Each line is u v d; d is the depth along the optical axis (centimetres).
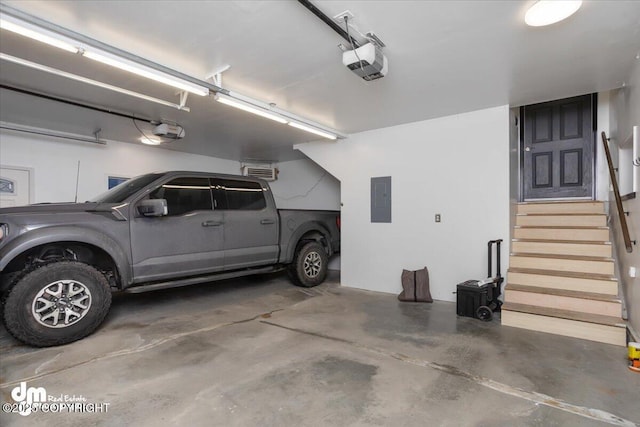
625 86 379
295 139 646
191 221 439
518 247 477
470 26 260
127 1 228
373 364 289
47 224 331
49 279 321
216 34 271
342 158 617
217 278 475
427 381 259
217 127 559
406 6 234
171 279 429
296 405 227
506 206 458
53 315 322
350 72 343
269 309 462
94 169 630
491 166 467
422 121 523
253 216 516
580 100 555
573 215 486
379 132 571
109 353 312
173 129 536
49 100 424
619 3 233
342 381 260
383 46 290
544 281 417
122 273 375
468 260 486
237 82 368
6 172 537
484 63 325
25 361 294
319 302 500
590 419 211
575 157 557
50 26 238
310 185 843
